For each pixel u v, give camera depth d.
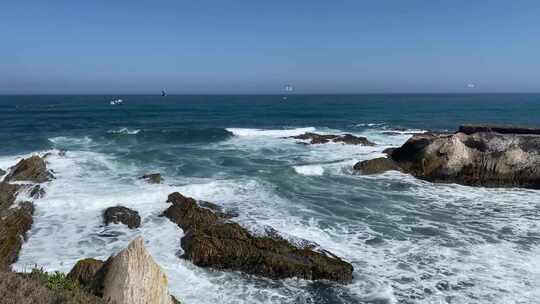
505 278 11.93
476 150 24.23
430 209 18.67
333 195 20.56
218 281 11.66
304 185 22.31
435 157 24.27
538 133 27.03
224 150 34.09
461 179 23.78
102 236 14.41
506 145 23.77
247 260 12.34
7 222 14.09
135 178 22.56
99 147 35.69
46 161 25.75
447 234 15.47
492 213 18.22
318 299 10.90
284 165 27.28
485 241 14.80
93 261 9.35
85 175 22.92
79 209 16.95
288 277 11.89
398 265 12.80
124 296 7.11
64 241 13.95
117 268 7.40
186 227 14.98
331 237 14.97
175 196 17.91
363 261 13.04
